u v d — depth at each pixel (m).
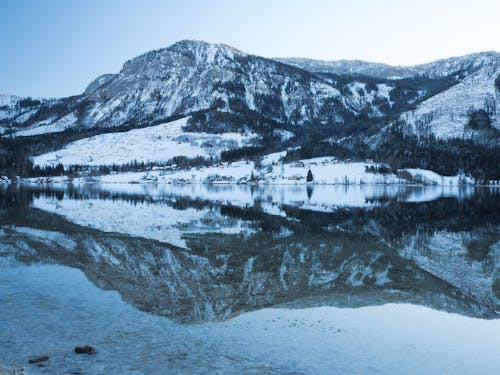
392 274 25.89
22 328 16.17
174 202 93.75
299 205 85.94
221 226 49.19
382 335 15.92
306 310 18.97
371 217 61.62
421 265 28.44
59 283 23.25
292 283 23.80
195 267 27.62
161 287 22.70
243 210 72.94
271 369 12.90
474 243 37.78
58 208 72.12
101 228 45.81
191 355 13.82
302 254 32.16
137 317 17.78
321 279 24.70
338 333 16.08
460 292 22.12
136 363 13.12
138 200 99.81
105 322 17.06
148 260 29.61
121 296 20.94
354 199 107.75
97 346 14.47
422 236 42.09
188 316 18.02
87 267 27.22
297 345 14.84
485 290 22.52
